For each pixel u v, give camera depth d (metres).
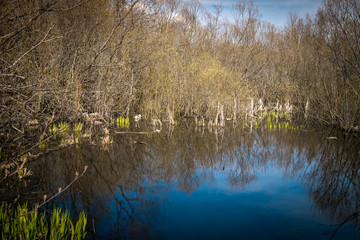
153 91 11.40
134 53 11.24
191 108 11.78
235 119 11.00
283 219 3.50
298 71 16.81
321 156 6.45
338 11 9.56
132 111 11.50
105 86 9.99
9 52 6.71
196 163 5.91
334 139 8.02
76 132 7.50
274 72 18.05
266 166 5.75
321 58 12.52
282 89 16.02
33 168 5.07
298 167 5.69
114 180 4.81
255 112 12.72
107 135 7.79
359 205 3.89
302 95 14.31
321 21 10.98
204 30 19.14
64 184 4.51
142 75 11.53
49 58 8.49
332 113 10.17
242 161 6.09
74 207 3.75
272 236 3.11
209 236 3.08
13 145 5.79
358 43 9.20
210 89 11.63
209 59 13.24
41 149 6.02
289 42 21.03
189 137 8.07
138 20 11.49
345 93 9.49
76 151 6.21
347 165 5.77
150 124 9.78
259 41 18.33
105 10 10.80
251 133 8.78
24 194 4.05
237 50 17.83
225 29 19.17
